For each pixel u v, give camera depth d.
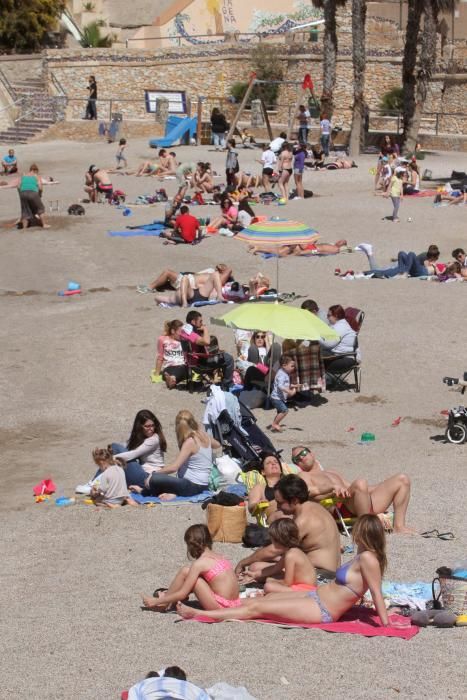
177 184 55.66
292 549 14.08
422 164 62.31
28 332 31.88
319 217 46.94
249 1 89.81
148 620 13.55
